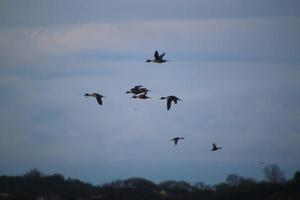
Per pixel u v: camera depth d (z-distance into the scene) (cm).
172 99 8156
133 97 8506
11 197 15550
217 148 9419
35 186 16288
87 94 7931
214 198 15450
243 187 15112
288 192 13938
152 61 7869
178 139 8812
